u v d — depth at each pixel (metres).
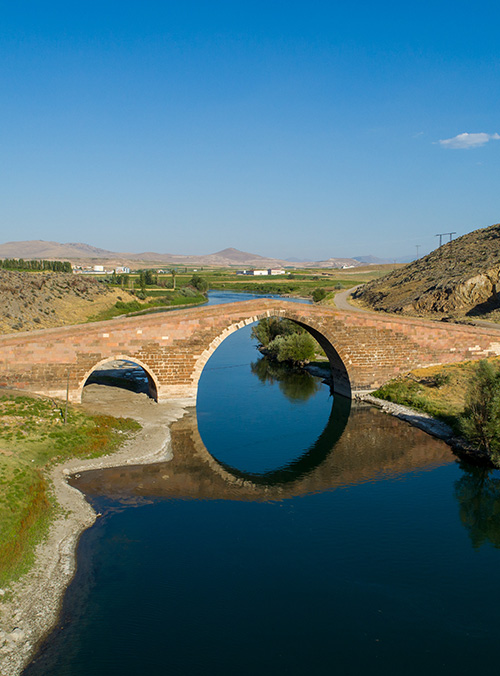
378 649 20.52
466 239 146.00
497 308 93.38
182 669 19.17
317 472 38.91
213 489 35.06
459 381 54.88
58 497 31.08
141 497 33.09
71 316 102.44
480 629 21.70
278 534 29.22
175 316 51.66
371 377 58.53
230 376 72.56
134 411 49.81
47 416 41.06
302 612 22.64
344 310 56.75
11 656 19.06
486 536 29.33
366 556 27.11
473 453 41.06
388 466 40.00
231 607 22.80
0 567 23.19
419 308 108.06
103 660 19.36
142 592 23.55
